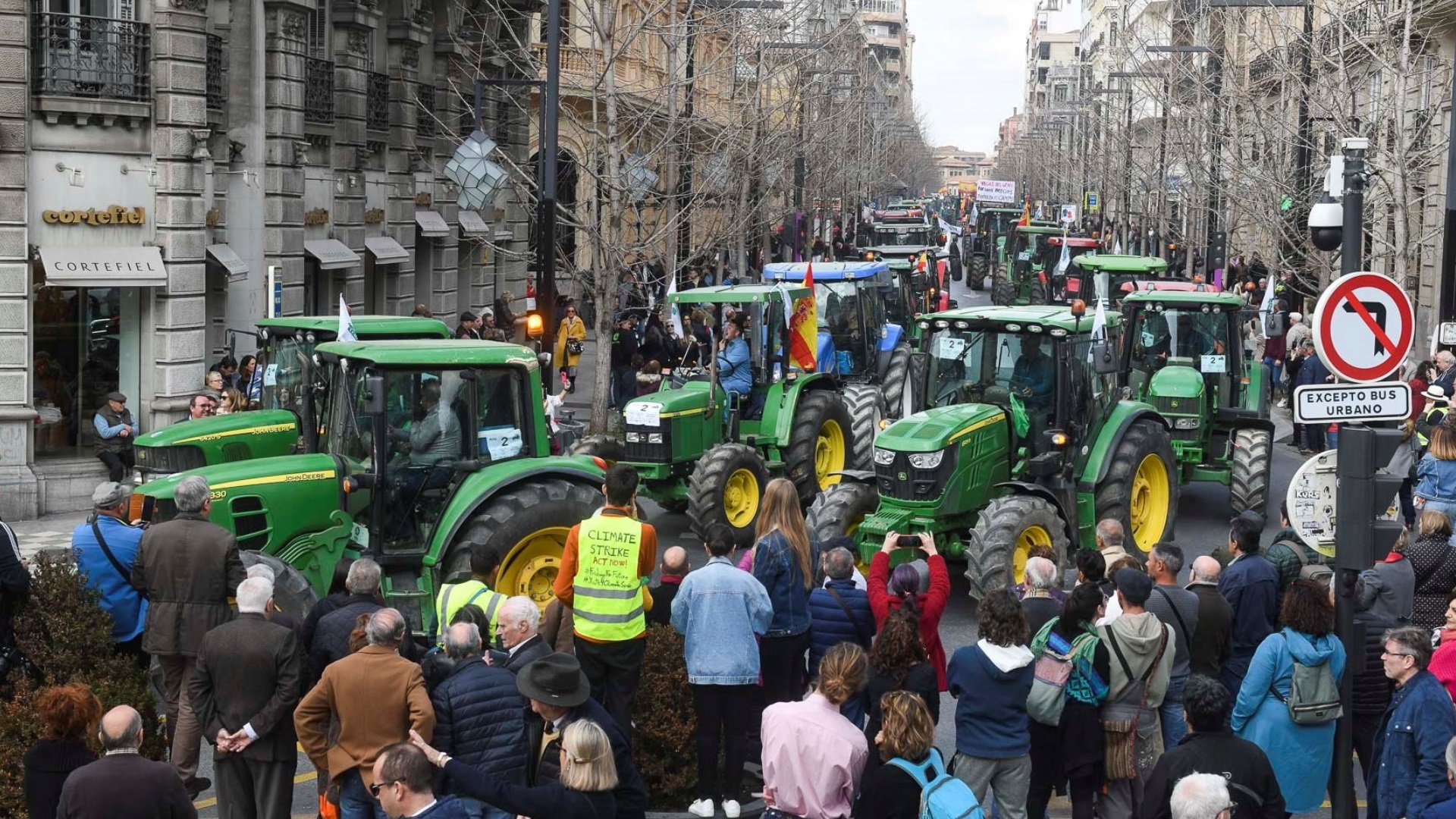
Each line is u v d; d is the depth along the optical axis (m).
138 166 22.67
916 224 71.31
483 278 41.34
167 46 22.72
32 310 21.95
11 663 10.76
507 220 43.53
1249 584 10.73
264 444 15.38
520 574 13.28
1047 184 114.12
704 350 25.56
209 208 24.95
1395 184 30.31
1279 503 22.45
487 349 13.25
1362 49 31.56
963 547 15.73
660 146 30.16
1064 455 15.89
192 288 23.44
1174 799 6.62
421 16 35.06
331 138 30.30
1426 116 30.84
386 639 8.51
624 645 9.72
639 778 7.96
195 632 10.27
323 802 8.98
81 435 22.77
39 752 8.11
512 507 13.02
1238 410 20.97
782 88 52.28
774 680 10.20
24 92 21.20
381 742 8.38
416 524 12.95
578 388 35.31
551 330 22.56
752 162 39.47
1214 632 10.25
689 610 9.65
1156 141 56.81
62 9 22.02
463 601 10.03
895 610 9.25
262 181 26.33
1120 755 9.17
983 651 8.78
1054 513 15.07
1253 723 9.05
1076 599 9.24
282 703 9.01
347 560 11.62
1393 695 9.49
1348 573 8.94
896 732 7.49
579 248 46.16
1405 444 16.78
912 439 15.04
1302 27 39.53
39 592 10.88
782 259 61.03
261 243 26.42
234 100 25.95
